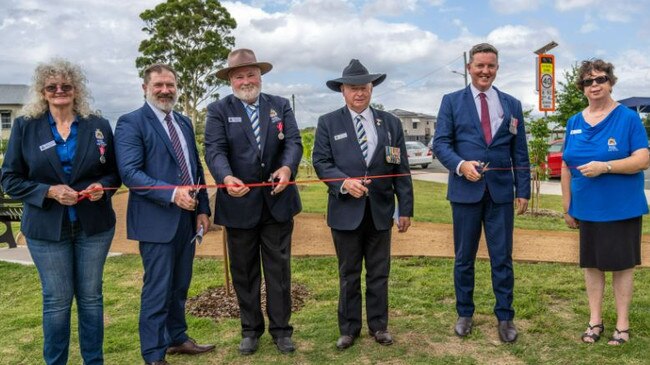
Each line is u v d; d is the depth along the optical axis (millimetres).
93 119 3398
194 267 6301
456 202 4137
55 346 3373
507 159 4105
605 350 3867
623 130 3818
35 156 3188
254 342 4004
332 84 4113
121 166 3465
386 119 4109
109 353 4043
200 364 3824
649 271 5836
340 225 3965
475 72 4047
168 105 3654
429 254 6746
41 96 3254
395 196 4594
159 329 3607
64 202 3154
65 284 3330
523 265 6195
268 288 4004
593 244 3955
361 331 4328
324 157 4062
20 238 8180
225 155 3828
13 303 5293
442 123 4203
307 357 3898
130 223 3625
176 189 3461
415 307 4887
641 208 3867
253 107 3930
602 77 3854
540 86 12352
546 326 4352
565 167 4180
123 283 5812
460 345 4055
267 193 3855
